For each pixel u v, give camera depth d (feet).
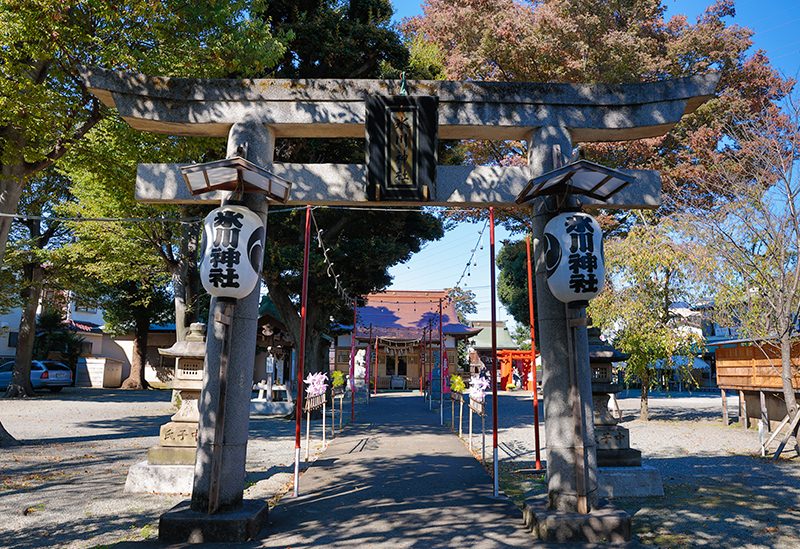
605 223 61.11
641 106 20.77
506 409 68.49
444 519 19.12
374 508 20.63
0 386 85.66
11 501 21.62
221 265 17.47
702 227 43.65
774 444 39.01
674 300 51.49
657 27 69.82
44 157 32.58
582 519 16.85
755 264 37.19
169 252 66.03
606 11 66.39
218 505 17.56
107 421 50.21
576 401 17.84
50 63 33.58
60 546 16.33
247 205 19.44
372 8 49.85
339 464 30.01
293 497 22.44
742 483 25.66
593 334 26.91
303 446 37.11
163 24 33.01
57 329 100.12
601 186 18.84
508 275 104.12
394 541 16.69
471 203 20.62
